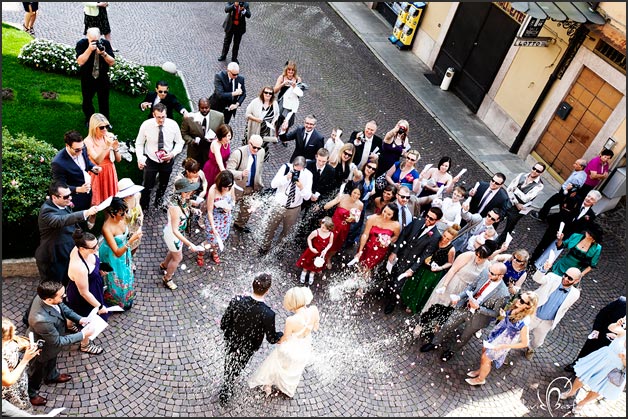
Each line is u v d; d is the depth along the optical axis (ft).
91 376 21.35
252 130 33.71
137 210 23.06
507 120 48.47
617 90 38.91
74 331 21.38
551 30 43.14
